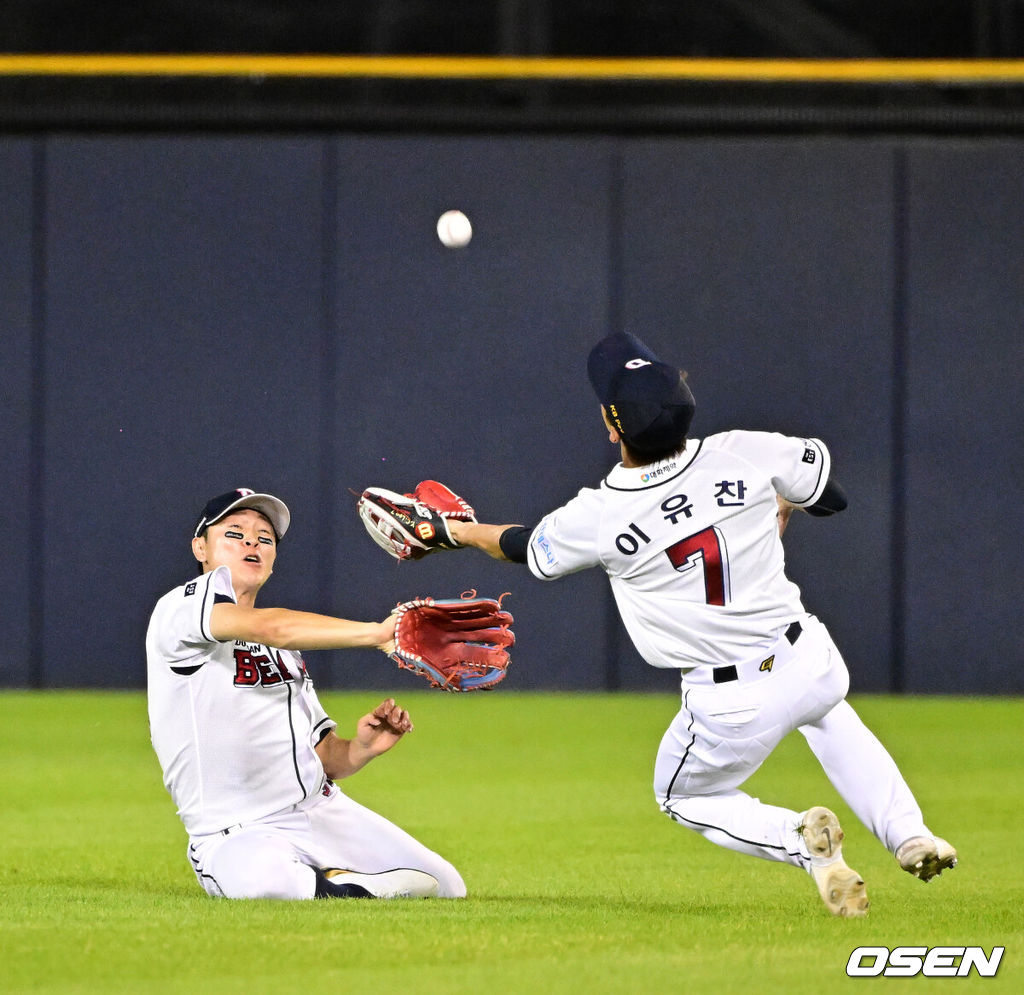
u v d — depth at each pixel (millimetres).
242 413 45312
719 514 15328
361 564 44938
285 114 46906
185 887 18188
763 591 15523
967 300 45375
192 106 47188
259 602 44875
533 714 40344
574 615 45094
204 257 45500
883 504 45188
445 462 45312
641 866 20359
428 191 45500
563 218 45531
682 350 45500
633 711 40969
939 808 25750
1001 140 45438
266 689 16594
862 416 45312
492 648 15188
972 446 45281
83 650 45406
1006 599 45094
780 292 45438
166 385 45438
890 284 45375
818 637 15805
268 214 45531
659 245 45562
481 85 48625
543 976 11953
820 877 15102
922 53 49062
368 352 45406
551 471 45344
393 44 49719
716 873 19734
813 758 32156
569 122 47031
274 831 16516
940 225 45375
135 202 45562
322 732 17609
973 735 36156
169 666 16266
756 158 45438
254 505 17172
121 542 45312
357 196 45531
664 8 49469
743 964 12492
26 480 45344
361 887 16406
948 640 45125
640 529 15359
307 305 45438
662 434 15250
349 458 45281
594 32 49625
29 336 45469
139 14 49469
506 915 14867
